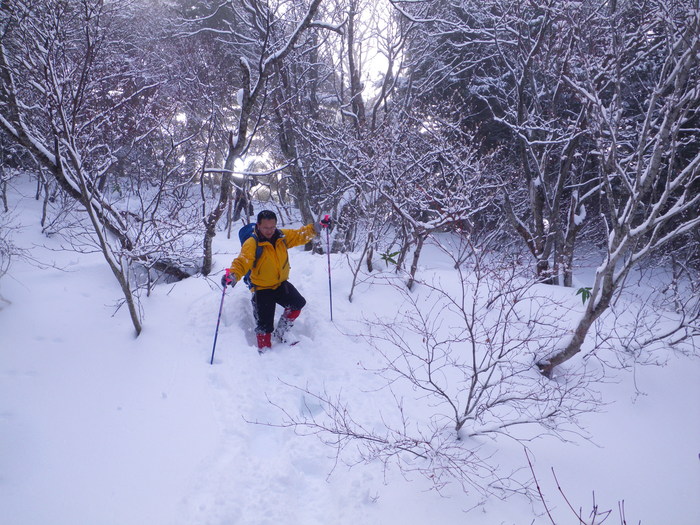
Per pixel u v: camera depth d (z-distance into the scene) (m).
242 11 9.23
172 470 2.61
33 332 3.76
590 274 10.01
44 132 4.51
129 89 7.27
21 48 3.46
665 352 4.12
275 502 2.47
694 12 2.62
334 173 8.70
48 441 2.72
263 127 9.66
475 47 10.05
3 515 2.22
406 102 9.21
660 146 2.73
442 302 4.70
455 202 4.35
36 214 7.45
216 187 12.84
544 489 2.60
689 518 2.50
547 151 7.01
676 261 8.21
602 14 5.41
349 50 7.91
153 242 4.39
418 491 2.54
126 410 3.06
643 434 3.18
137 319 3.84
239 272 3.71
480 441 2.94
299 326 4.38
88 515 2.28
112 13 5.90
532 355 3.76
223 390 3.38
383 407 3.29
